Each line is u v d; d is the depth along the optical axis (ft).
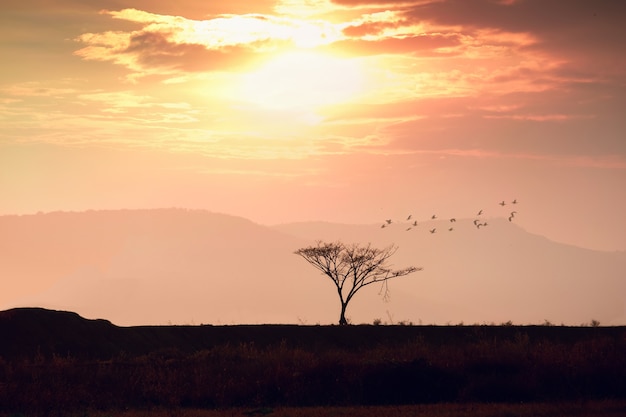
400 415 161.89
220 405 196.54
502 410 165.27
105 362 244.83
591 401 179.52
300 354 241.55
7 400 187.93
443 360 220.23
